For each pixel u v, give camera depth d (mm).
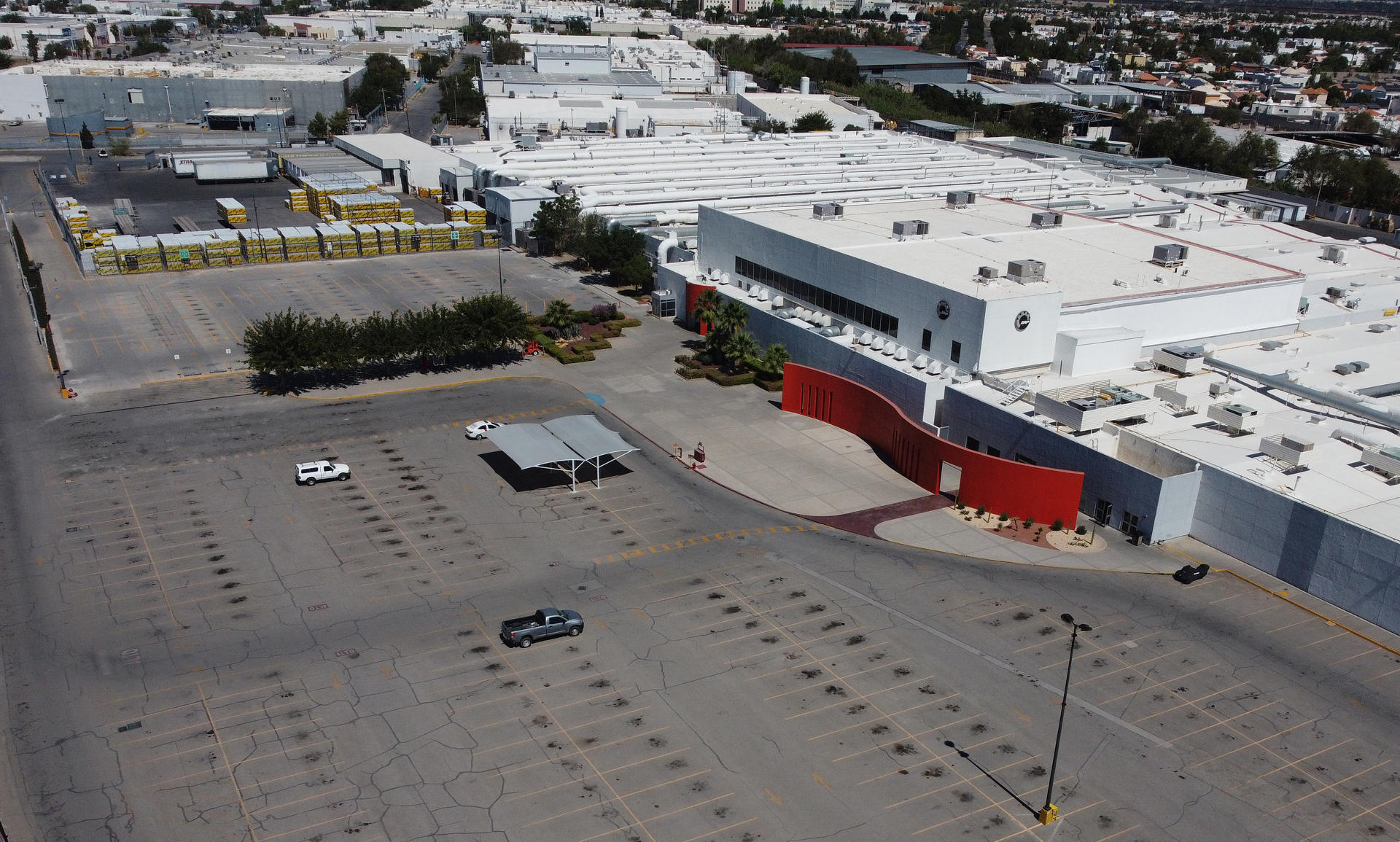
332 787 45719
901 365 86562
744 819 44531
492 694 52219
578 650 56062
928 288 84875
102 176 187500
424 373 96562
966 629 58844
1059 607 61406
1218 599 62438
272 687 52250
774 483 77062
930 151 186125
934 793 46344
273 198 172000
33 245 139000
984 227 109062
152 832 43000
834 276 96062
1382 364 88625
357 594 60625
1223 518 67375
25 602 59031
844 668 55062
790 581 63500
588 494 74188
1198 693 53844
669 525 70062
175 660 54188
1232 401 79438
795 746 49125
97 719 49719
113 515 69000
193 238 131125
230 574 62312
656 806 45062
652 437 84500
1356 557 59969
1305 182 197500
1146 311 88000
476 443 82125
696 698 52281
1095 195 151125
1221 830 44719
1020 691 53594
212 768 46688
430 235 140000
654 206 139250
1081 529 70125
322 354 89125
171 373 94875
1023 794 46500
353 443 81188
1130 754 49250
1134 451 72125
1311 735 50906
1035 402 77125
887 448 81375
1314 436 74000
